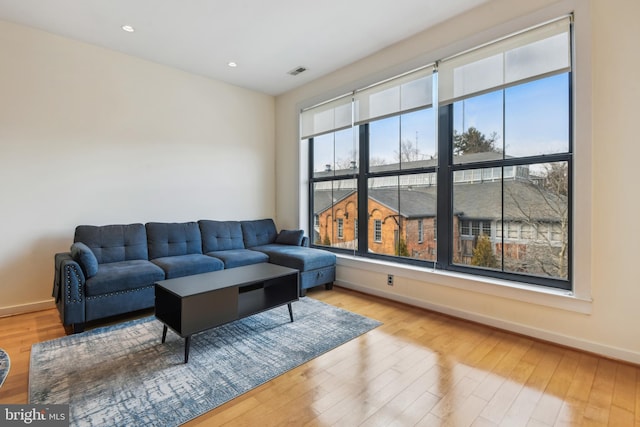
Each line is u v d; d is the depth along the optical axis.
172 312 2.26
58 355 2.16
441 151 3.07
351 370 2.01
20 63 2.96
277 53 3.54
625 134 2.06
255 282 2.48
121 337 2.46
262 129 4.86
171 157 3.92
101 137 3.41
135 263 3.08
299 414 1.59
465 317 2.84
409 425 1.52
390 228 3.58
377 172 3.69
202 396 1.72
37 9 2.71
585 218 2.20
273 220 4.95
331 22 2.92
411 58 3.19
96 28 3.02
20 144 2.97
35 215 3.06
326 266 3.77
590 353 2.21
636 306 2.05
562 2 2.27
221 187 4.40
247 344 2.36
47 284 3.12
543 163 2.49
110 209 3.48
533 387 1.83
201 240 3.90
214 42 3.29
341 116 3.99
